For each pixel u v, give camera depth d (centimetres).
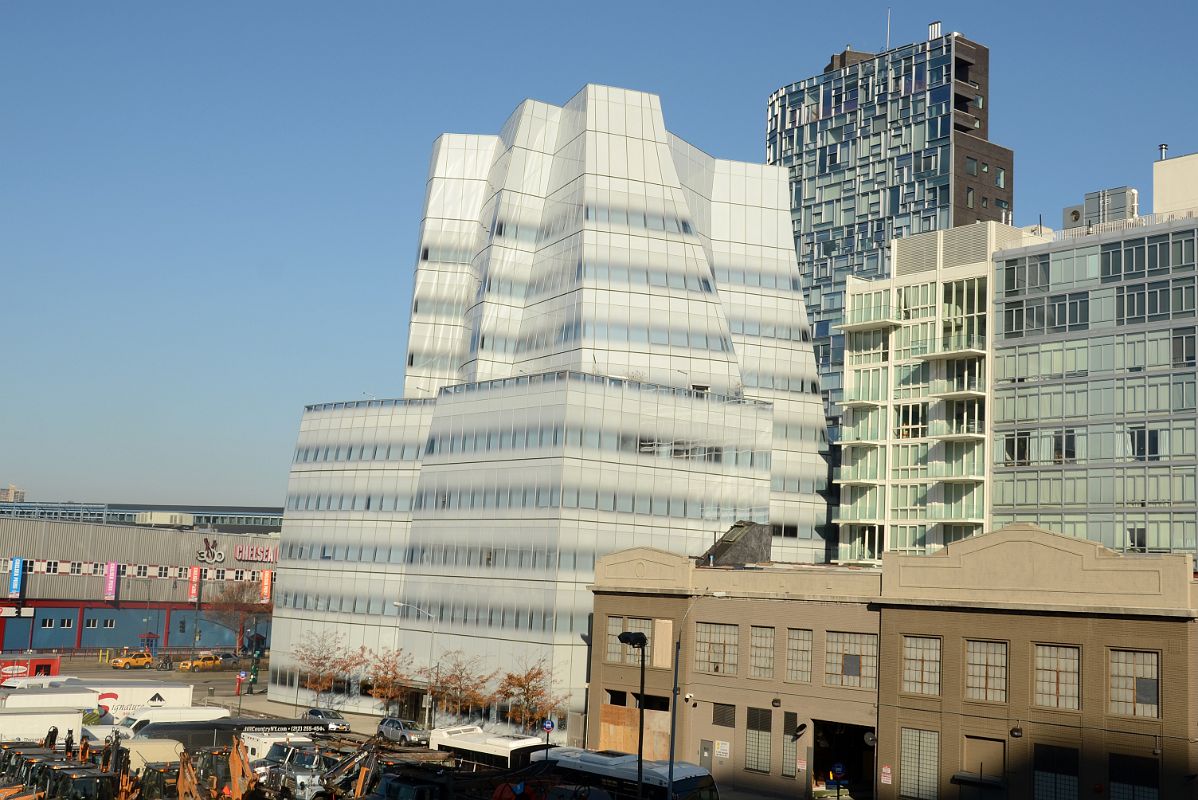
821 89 19500
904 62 18312
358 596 11031
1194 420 9056
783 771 6419
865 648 6191
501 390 9962
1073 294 10000
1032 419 10169
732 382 11062
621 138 11400
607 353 10662
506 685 8806
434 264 12762
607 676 7331
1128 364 9531
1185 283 9238
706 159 12888
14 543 14462
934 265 11325
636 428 9662
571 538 9156
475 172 13000
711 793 5503
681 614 7025
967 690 5700
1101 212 10875
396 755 6016
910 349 11406
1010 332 10456
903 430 11381
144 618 15688
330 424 11788
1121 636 5203
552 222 11688
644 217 11206
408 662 10238
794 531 12412
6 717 6469
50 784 5056
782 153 19925
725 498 10119
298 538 11681
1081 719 5275
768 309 12725
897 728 5925
